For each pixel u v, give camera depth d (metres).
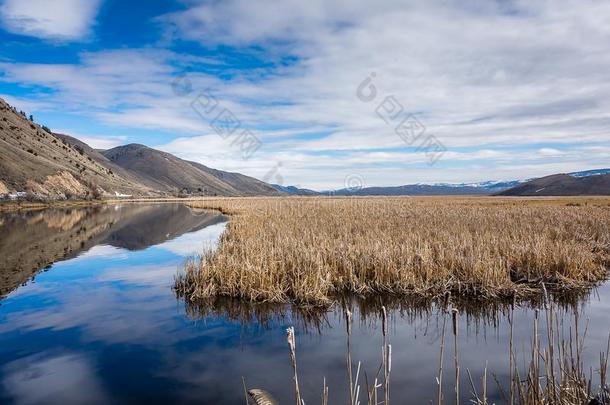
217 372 7.20
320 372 7.12
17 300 12.34
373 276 13.03
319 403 5.93
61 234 30.45
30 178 89.69
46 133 158.50
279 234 19.25
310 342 8.65
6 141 104.50
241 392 6.45
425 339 8.69
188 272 13.87
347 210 37.31
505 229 21.08
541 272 13.39
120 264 18.42
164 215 52.75
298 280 11.81
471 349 8.03
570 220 26.22
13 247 23.69
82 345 8.58
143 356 7.98
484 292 11.77
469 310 10.77
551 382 5.11
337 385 6.59
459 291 11.95
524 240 16.56
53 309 11.30
